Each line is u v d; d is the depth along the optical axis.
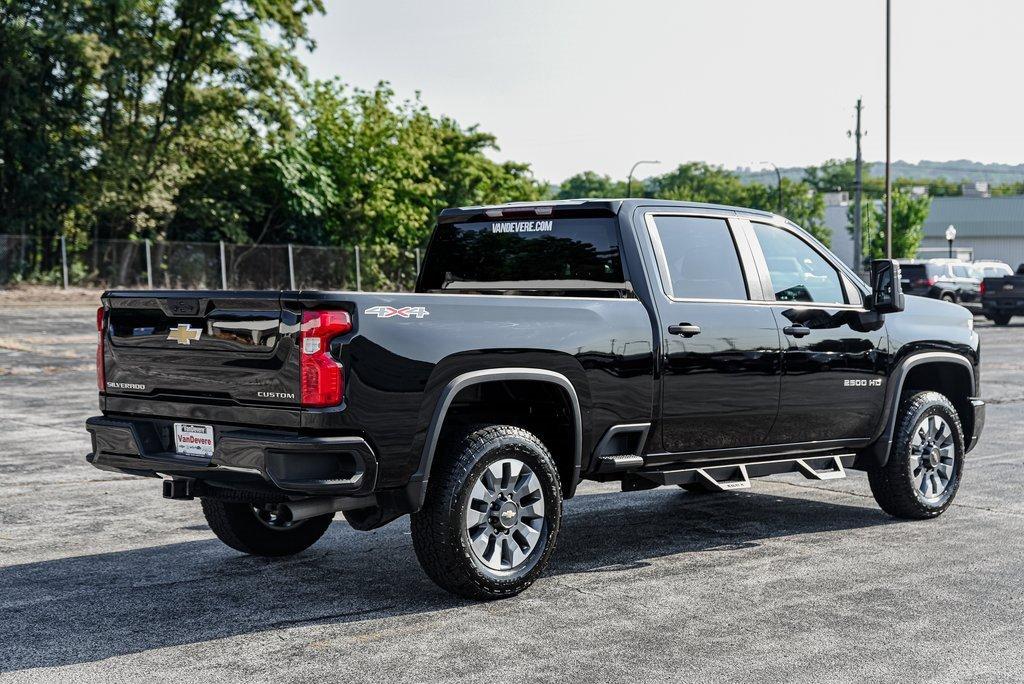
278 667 4.46
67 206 39.62
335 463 4.98
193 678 4.34
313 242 45.97
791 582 5.81
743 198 144.25
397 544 6.74
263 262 41.84
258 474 4.95
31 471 9.13
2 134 38.28
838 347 7.00
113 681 4.30
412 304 5.17
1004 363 19.91
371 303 5.03
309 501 5.08
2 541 6.71
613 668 4.44
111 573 5.98
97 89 39.50
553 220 6.54
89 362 18.78
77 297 35.12
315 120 46.62
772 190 135.00
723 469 6.59
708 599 5.48
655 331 6.11
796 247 7.08
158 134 41.78
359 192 46.78
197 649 4.70
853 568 6.11
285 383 4.94
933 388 8.17
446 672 4.40
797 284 7.00
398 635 4.89
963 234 103.88
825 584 5.77
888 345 7.30
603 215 6.33
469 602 5.44
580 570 6.10
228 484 5.14
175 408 5.34
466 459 5.34
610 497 8.36
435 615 5.21
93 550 6.50
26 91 38.22
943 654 4.62
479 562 5.38
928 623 5.05
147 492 8.30
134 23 39.09
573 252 6.44
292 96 42.69
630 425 6.04
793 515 7.67
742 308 6.56
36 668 4.45
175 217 43.69
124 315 5.57
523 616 5.19
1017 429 11.91
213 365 5.19
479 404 5.94
